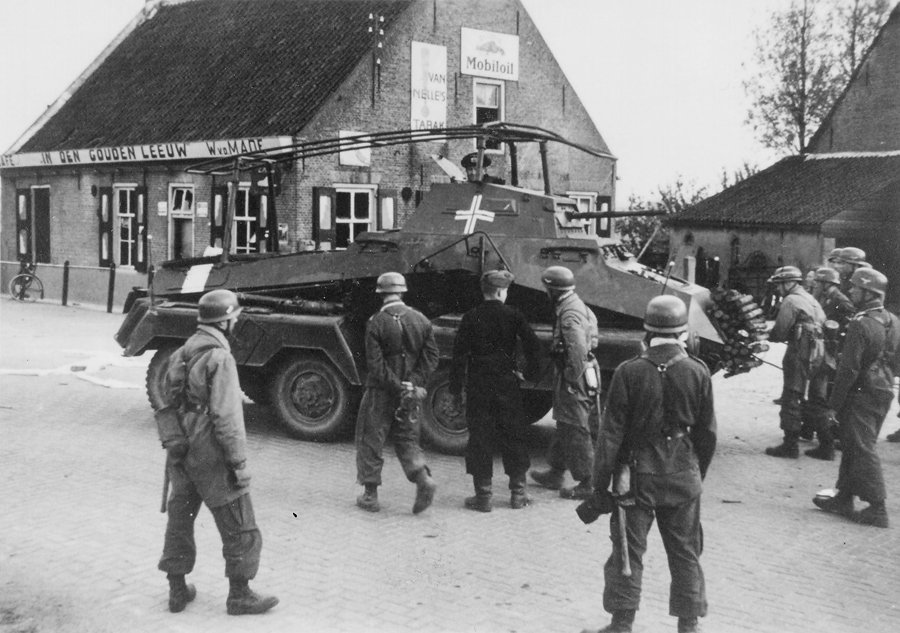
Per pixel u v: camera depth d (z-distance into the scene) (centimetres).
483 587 574
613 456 482
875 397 722
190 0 2667
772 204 2830
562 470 803
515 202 938
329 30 2194
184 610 530
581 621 524
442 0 2164
